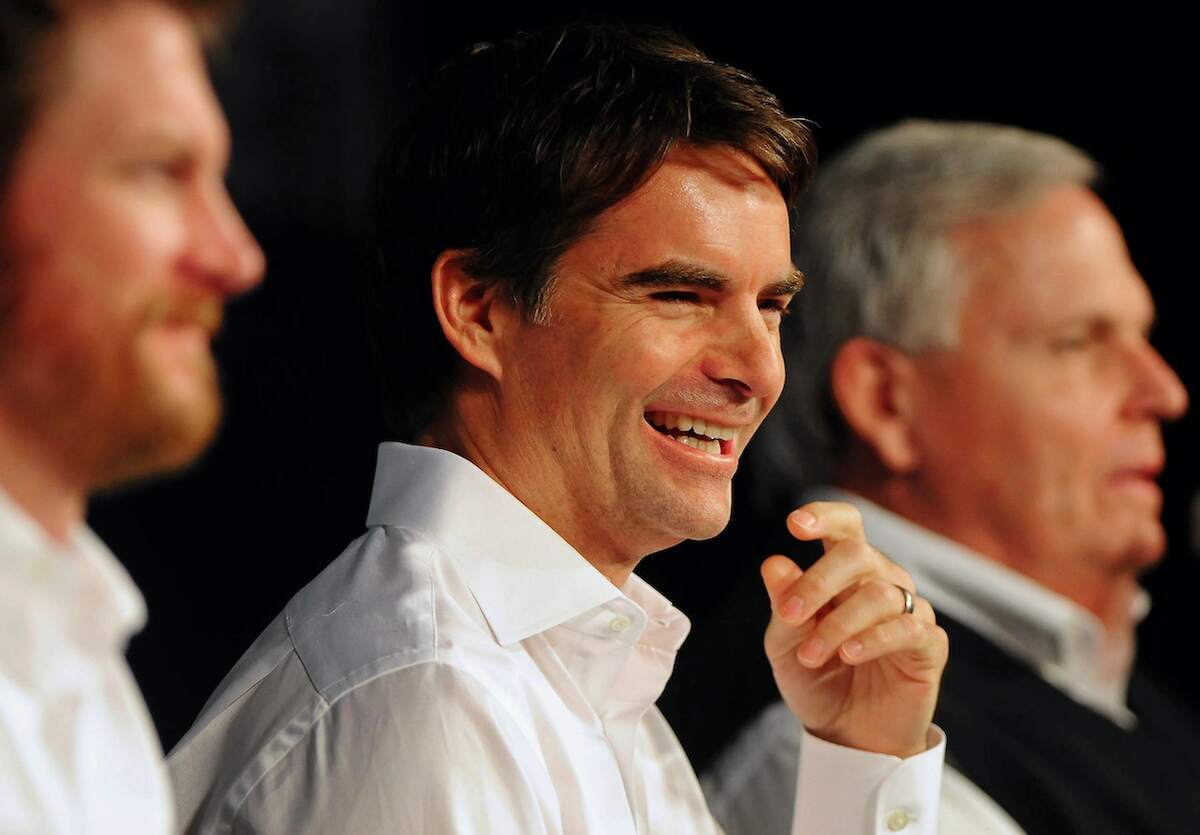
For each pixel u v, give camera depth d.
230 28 3.17
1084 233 8.32
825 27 12.90
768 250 5.09
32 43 2.79
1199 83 12.63
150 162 2.95
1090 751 7.73
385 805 4.34
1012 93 13.02
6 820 2.79
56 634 3.03
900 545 8.19
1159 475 12.82
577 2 12.31
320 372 11.94
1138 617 8.97
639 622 5.17
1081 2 12.75
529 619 4.95
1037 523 8.26
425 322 5.25
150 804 3.17
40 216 2.82
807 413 8.52
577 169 4.94
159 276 2.95
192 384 3.03
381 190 5.39
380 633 4.66
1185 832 7.91
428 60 12.16
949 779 7.16
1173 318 12.83
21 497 2.99
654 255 4.96
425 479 5.14
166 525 11.71
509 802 4.42
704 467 5.08
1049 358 8.21
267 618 11.86
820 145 13.06
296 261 11.80
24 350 2.85
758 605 7.93
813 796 5.95
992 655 7.92
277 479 11.88
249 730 4.72
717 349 5.04
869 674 5.90
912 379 8.30
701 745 7.53
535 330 5.05
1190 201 12.78
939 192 8.28
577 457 5.06
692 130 4.98
